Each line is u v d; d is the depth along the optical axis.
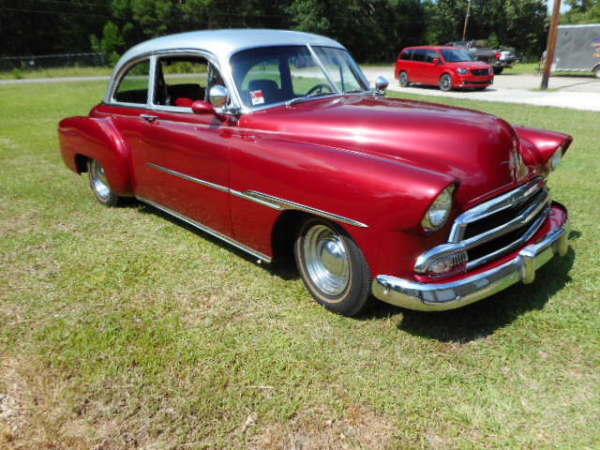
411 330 3.10
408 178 2.59
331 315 3.30
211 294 3.62
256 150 3.37
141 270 4.02
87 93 18.81
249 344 3.02
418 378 2.68
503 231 2.87
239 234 3.75
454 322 3.16
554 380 2.63
